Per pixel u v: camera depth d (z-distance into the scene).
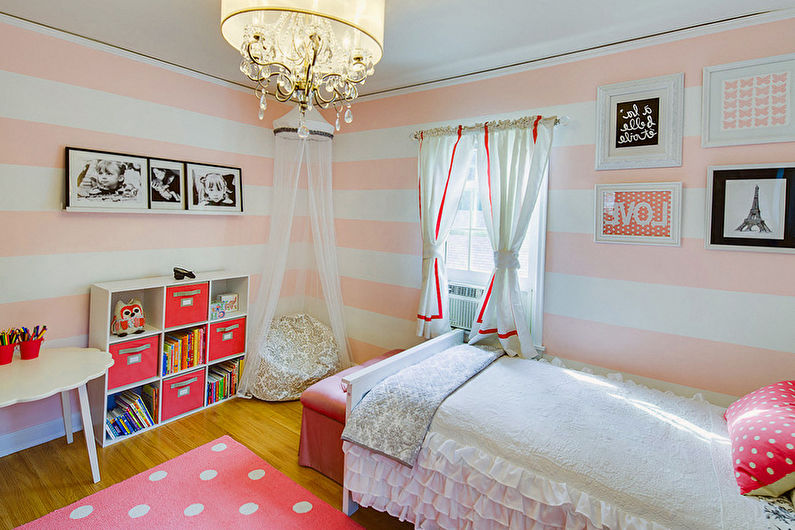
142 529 1.93
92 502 2.10
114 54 2.72
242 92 3.47
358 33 1.69
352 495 2.11
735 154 2.09
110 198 2.72
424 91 3.16
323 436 2.40
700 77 2.15
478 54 2.66
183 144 3.11
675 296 2.28
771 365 2.05
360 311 3.70
